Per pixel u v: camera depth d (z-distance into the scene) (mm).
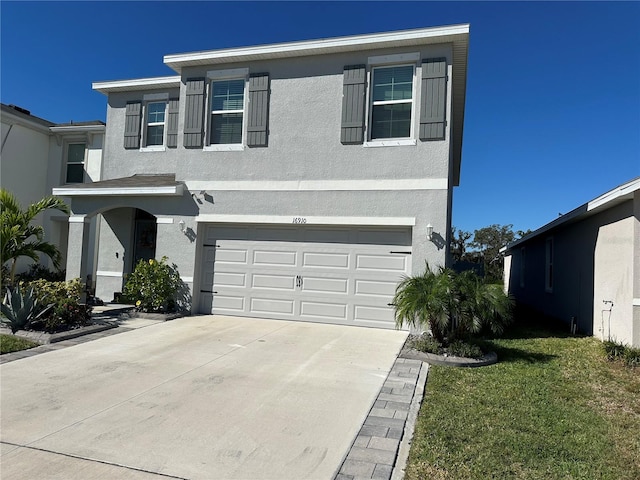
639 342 7336
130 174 13359
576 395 5398
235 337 8164
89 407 4750
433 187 8961
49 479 3311
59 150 15883
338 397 5160
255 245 10281
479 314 6965
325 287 9719
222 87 10758
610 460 3775
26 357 6672
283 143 10016
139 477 3371
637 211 7406
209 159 10523
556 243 12578
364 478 3395
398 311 7621
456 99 12469
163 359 6668
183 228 10578
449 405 4957
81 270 11453
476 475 3467
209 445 3922
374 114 9555
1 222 9500
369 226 9453
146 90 13375
